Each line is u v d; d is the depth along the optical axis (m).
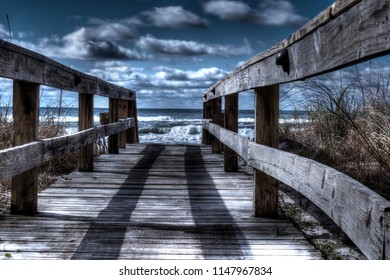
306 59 1.96
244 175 5.32
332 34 1.63
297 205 3.62
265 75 2.82
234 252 2.49
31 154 3.01
